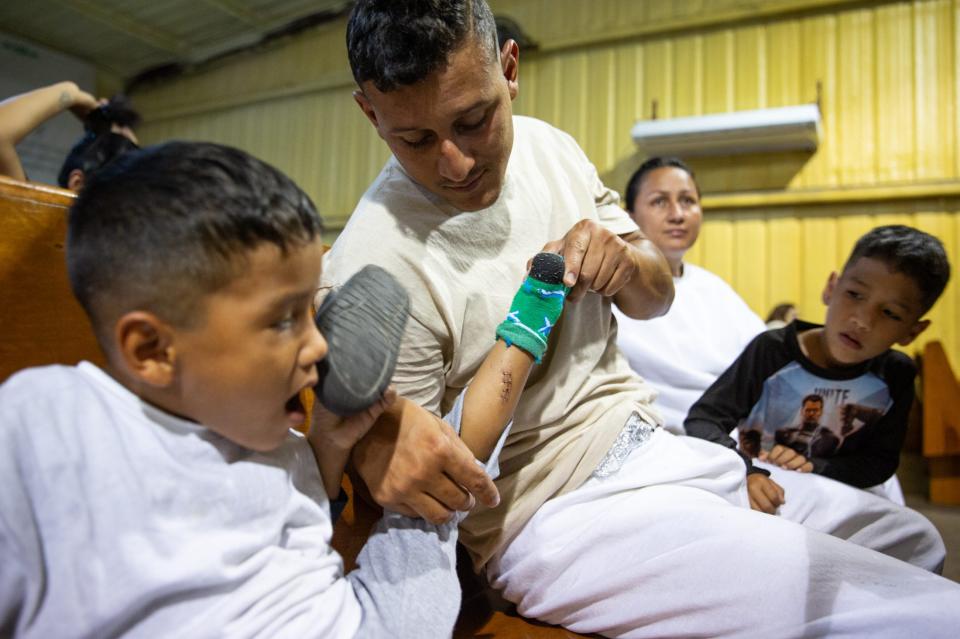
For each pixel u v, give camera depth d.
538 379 1.07
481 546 1.08
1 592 0.58
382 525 0.88
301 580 0.71
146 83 6.22
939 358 3.33
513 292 1.02
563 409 1.06
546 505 1.05
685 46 4.33
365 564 0.82
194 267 0.59
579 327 1.08
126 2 5.20
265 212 0.60
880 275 1.38
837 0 3.96
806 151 4.02
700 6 4.28
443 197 1.00
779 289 4.06
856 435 1.53
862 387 1.50
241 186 0.60
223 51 5.84
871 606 0.85
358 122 5.32
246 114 5.76
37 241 0.80
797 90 4.06
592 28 4.55
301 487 0.79
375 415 0.77
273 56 5.66
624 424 1.09
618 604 0.99
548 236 1.07
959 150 3.75
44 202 0.81
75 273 0.63
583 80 4.59
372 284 0.72
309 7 5.36
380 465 0.85
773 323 3.21
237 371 0.62
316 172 5.43
